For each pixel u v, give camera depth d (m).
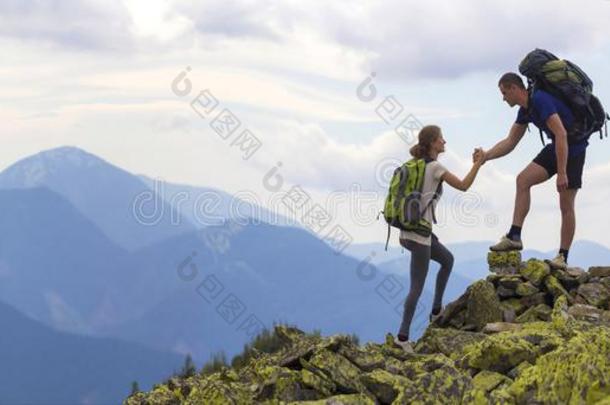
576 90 9.17
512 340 6.94
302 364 6.97
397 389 6.50
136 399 7.52
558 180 9.21
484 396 5.82
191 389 7.47
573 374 5.76
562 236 9.77
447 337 8.54
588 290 9.34
